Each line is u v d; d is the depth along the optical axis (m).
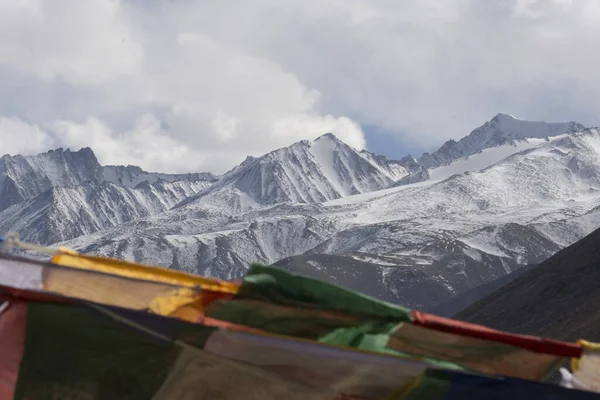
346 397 2.39
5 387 2.26
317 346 2.37
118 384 2.29
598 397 2.41
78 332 2.29
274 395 2.36
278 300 2.41
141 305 2.41
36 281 2.38
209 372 2.33
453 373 2.40
